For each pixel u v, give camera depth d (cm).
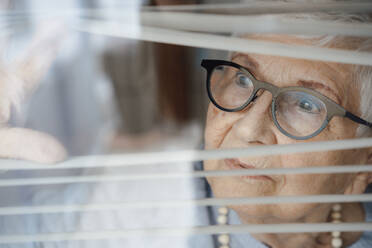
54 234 55
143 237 74
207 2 46
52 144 49
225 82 63
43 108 119
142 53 116
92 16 44
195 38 41
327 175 60
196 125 107
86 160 50
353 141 44
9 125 53
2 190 69
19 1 53
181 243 74
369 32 40
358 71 53
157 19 41
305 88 55
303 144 45
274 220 67
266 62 57
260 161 59
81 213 74
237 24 40
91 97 137
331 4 41
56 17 50
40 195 76
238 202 51
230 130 62
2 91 52
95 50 128
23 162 49
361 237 74
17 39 52
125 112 127
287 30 40
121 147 122
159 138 116
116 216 77
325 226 52
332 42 49
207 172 49
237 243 74
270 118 58
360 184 66
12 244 65
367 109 55
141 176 51
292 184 60
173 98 108
